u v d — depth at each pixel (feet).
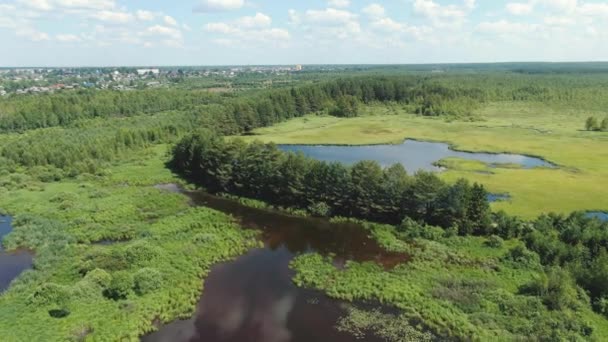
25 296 165.99
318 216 262.26
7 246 216.33
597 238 195.31
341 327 154.40
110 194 297.74
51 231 231.50
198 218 252.62
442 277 183.83
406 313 160.86
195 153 337.11
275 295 175.32
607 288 163.73
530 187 308.60
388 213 248.93
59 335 141.90
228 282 185.26
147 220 253.44
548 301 161.07
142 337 147.74
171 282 179.32
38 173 336.29
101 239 226.58
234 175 302.04
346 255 211.82
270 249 218.79
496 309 160.04
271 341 147.13
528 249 204.33
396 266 197.36
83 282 168.35
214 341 146.92
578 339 138.21
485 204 227.61
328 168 265.13
